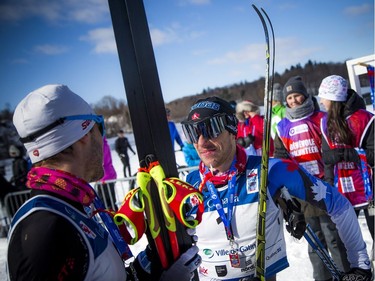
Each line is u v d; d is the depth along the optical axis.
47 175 0.84
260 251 1.17
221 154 1.34
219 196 1.38
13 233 0.73
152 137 0.95
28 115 0.85
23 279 0.67
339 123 2.31
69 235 0.73
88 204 0.88
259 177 1.33
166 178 0.94
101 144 1.00
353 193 2.37
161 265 0.97
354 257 1.38
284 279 2.78
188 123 1.35
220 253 1.35
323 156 2.45
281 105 4.25
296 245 3.33
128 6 0.95
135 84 0.96
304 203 2.32
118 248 0.96
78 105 0.90
